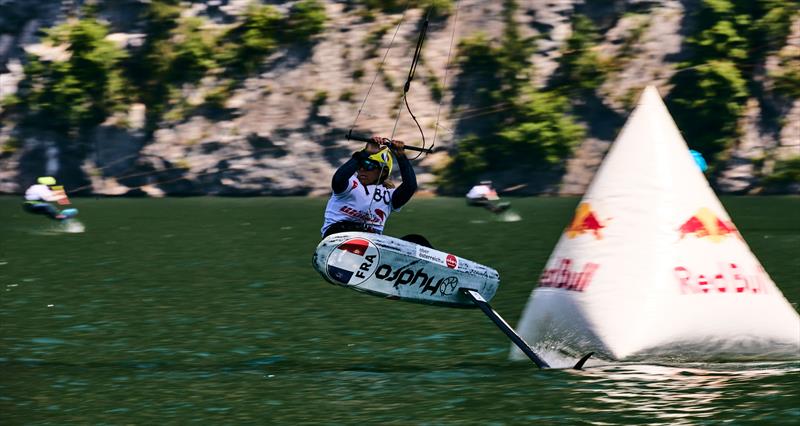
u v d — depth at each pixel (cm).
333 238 4825
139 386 5097
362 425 4334
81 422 4441
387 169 4925
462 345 6091
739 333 5022
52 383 5166
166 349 6066
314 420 4428
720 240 5125
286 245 12019
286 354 5909
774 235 12731
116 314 7288
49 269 9788
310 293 8250
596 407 4475
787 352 5128
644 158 5231
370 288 4944
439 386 4984
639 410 4412
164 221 15712
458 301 5169
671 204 5131
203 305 7681
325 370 5441
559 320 5259
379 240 4903
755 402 4488
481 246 11856
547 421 4306
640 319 4981
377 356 5809
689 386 4750
